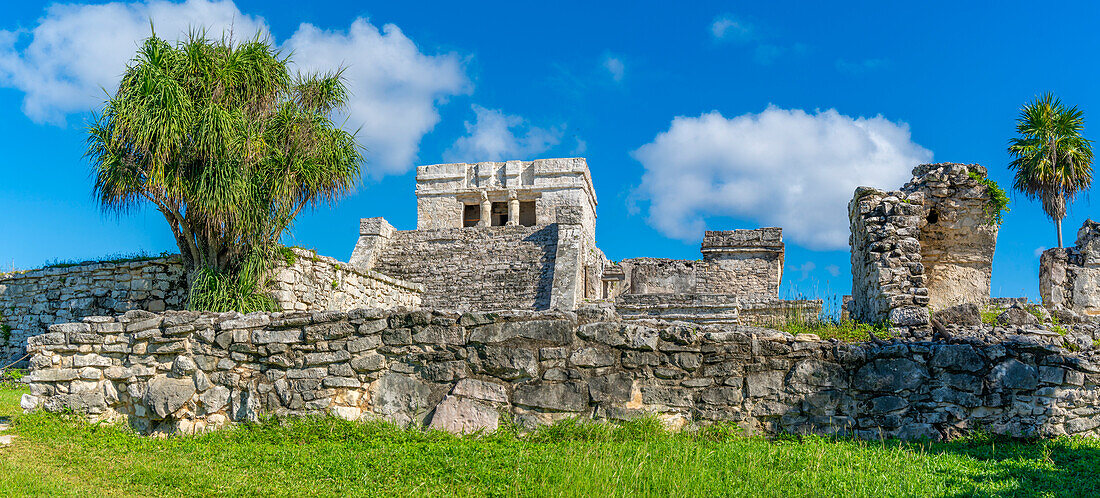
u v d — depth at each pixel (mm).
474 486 5945
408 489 5879
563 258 18672
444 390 7617
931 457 6656
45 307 15578
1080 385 7402
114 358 8008
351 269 16094
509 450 6816
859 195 10641
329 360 7734
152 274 14797
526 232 20406
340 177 14758
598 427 7336
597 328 7629
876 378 7414
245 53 14039
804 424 7410
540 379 7570
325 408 7637
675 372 7531
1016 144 25000
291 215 14234
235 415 7730
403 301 18375
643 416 7406
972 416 7359
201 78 13336
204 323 7945
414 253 20641
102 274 15172
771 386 7465
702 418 7461
